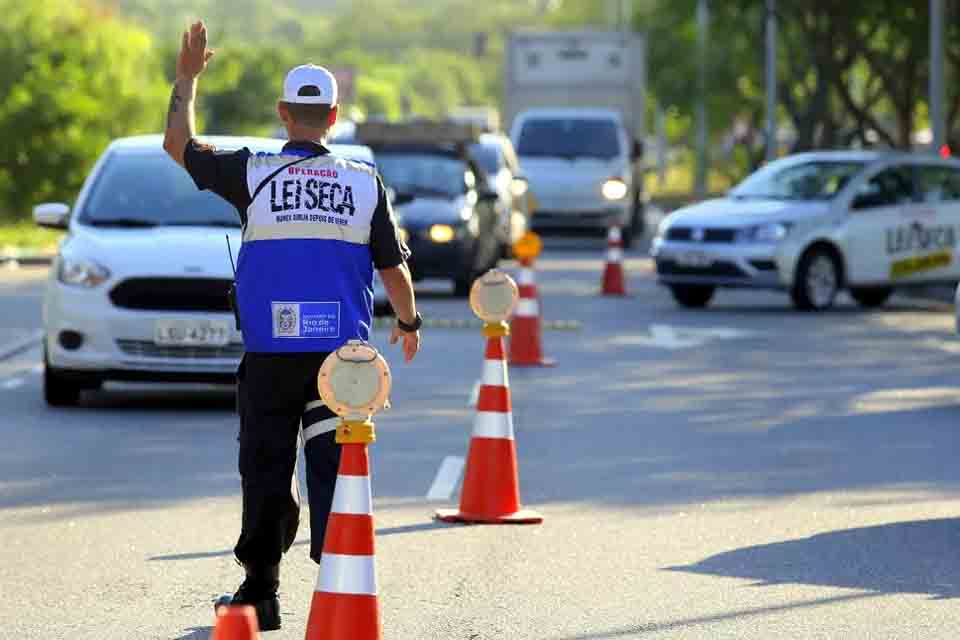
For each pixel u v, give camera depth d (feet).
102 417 100.63
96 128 307.17
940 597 58.75
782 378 121.19
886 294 188.65
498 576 61.52
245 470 52.47
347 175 51.65
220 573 62.13
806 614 56.34
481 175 200.13
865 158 183.83
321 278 51.19
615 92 298.15
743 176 509.76
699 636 53.62
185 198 108.37
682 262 175.83
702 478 81.66
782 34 367.25
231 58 433.07
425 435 94.12
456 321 157.99
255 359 51.57
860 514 73.15
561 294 194.59
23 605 57.47
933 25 235.20
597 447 90.94
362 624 46.88
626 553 65.36
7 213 303.27
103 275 100.94
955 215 184.85
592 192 273.95
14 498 75.87
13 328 155.02
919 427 98.68
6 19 303.07
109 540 67.41
